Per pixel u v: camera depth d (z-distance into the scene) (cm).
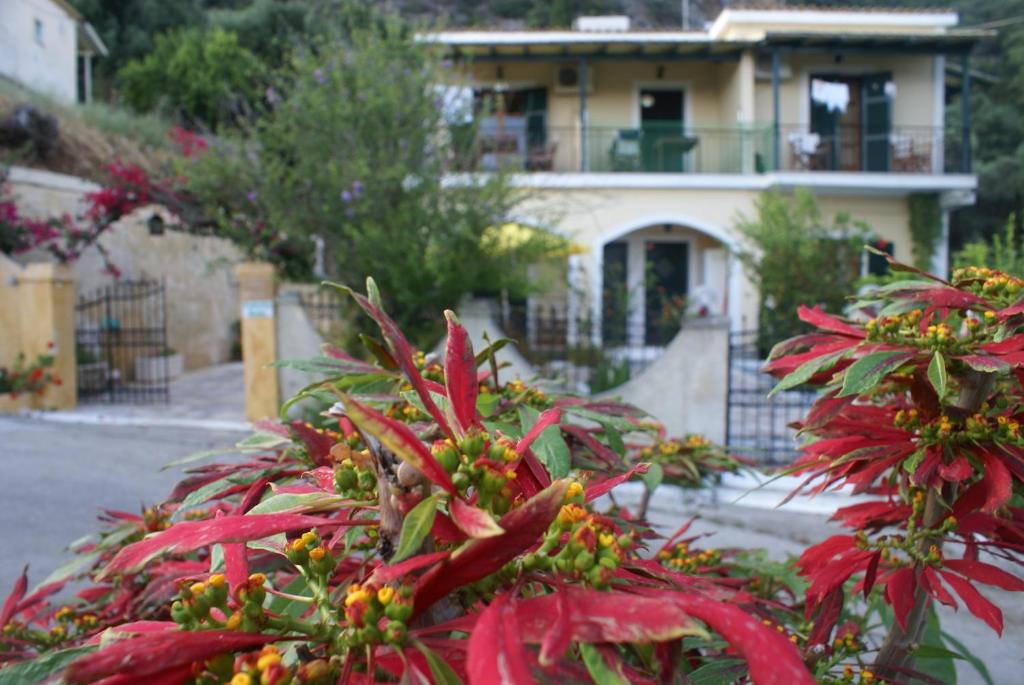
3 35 1589
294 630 72
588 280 1271
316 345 833
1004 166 2397
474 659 58
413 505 71
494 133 1500
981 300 120
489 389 138
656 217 1447
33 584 386
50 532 476
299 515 75
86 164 1297
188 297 1472
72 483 590
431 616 76
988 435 121
